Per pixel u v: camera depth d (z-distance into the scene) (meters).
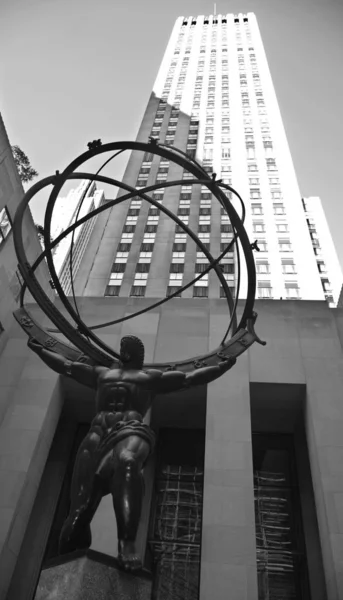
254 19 84.50
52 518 15.95
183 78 68.69
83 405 18.28
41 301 8.24
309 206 65.94
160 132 57.59
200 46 77.69
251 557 12.71
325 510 13.67
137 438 6.33
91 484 6.10
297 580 14.52
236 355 7.91
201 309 20.31
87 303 21.11
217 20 85.38
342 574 12.37
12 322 19.34
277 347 18.41
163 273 40.50
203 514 13.71
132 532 5.53
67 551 5.83
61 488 16.86
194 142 55.56
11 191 19.27
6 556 13.33
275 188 48.94
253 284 8.47
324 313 19.75
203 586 12.24
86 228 72.25
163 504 16.34
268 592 14.27
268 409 18.09
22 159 23.80
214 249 42.38
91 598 5.10
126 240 44.28
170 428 18.45
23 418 16.22
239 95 63.16
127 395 7.03
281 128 57.06
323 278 54.66
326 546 13.37
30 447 15.38
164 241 43.66
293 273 40.66
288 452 17.95
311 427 16.00
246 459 14.91
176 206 47.47
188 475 17.09
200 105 62.06
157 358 18.28
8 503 13.94
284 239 43.72
